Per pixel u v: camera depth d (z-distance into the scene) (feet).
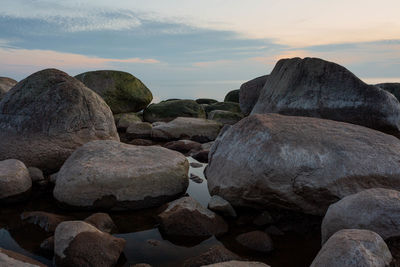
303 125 13.04
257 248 9.78
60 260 8.60
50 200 13.57
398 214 8.01
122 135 31.40
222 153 13.94
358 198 8.69
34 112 17.19
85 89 18.94
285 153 11.39
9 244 9.87
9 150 16.12
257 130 12.71
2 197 12.90
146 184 12.96
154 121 41.01
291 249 9.91
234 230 11.16
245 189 11.84
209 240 10.44
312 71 21.90
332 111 20.51
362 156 11.47
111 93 38.65
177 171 13.98
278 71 25.12
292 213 11.69
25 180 13.61
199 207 11.57
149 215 12.34
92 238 9.00
